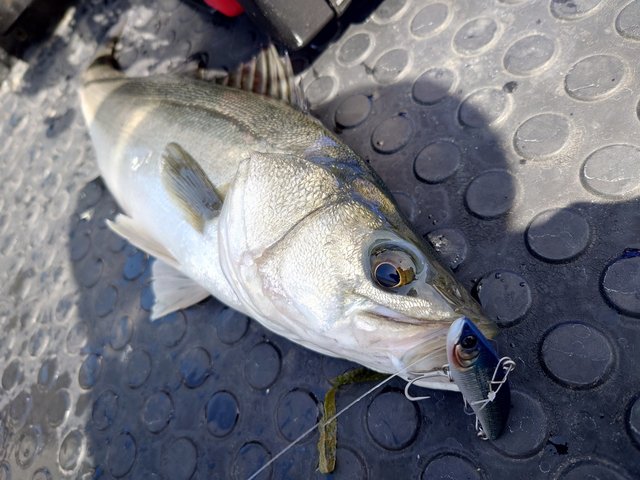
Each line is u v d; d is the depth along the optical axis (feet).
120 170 1.16
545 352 0.73
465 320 0.56
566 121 0.87
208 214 0.94
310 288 0.72
